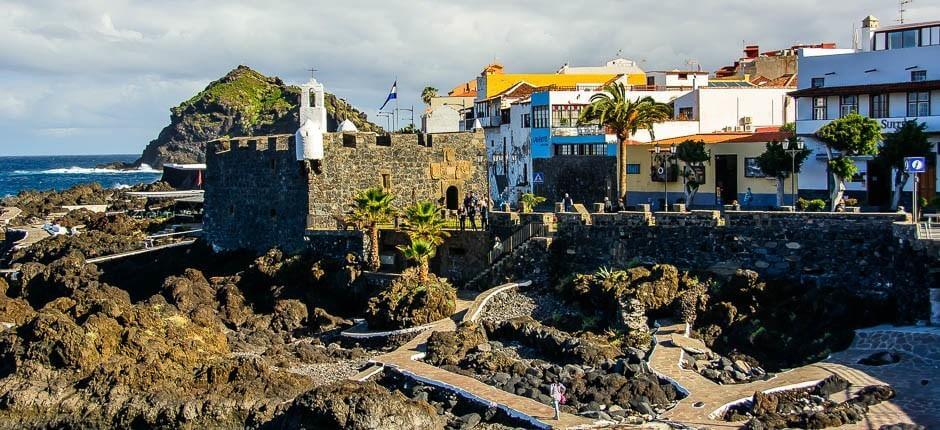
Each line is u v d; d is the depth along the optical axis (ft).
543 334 184.24
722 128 321.52
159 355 183.52
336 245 245.86
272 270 248.93
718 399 145.48
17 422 167.32
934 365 154.92
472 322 197.47
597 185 321.52
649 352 172.55
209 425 160.35
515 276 220.43
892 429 128.36
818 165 253.65
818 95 252.42
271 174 269.64
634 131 269.03
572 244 215.10
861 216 181.06
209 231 297.12
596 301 198.08
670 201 296.71
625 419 143.13
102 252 312.50
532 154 345.92
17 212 460.96
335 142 259.60
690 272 196.75
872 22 274.16
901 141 218.38
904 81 245.45
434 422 144.46
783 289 183.42
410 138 270.05
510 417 147.43
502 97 385.91
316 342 213.87
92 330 184.24
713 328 181.68
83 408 168.04
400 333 202.49
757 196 274.36
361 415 138.62
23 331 185.37
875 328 169.27
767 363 168.76
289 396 168.45
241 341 212.64
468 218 250.37
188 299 237.25
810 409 141.28
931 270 166.30
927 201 221.46
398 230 239.71
